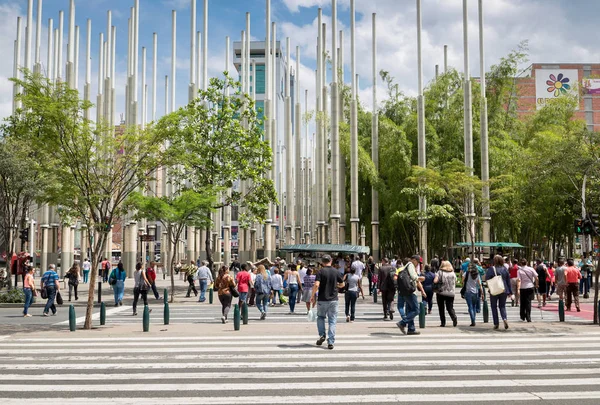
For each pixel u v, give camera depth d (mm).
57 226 52594
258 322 19109
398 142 44844
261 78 147250
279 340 14516
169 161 20203
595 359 11852
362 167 47281
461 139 46000
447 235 48906
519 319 19875
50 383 9547
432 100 48875
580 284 31609
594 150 23203
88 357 12070
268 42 57000
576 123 47406
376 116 50531
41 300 28750
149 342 14211
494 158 43594
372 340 14469
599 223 23578
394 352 12656
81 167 19375
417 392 8898
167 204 29453
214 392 8891
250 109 35000
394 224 46406
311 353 12523
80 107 18203
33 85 17891
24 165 27750
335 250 36625
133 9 54844
